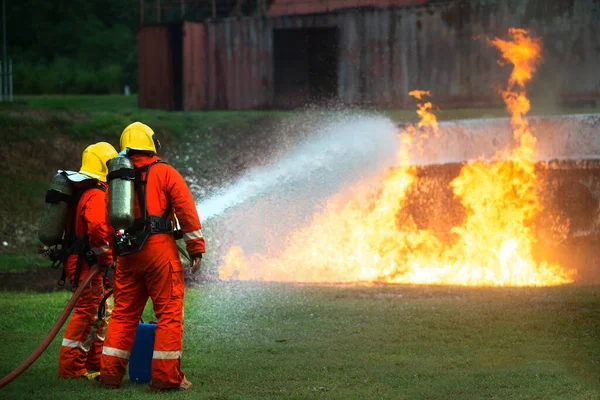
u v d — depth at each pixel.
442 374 10.33
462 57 35.34
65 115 38.72
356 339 12.81
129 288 9.84
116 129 37.53
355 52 37.41
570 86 33.12
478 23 34.91
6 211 30.83
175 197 9.77
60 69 79.81
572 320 13.72
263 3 40.66
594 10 32.41
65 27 98.25
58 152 35.31
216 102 40.59
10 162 33.75
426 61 36.06
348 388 9.73
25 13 97.25
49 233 10.59
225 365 11.08
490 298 16.39
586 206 23.17
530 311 14.65
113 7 107.25
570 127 24.52
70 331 10.53
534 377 10.02
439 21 35.69
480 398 9.12
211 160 34.88
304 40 38.78
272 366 10.97
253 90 39.88
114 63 93.75
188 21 40.62
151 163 9.91
